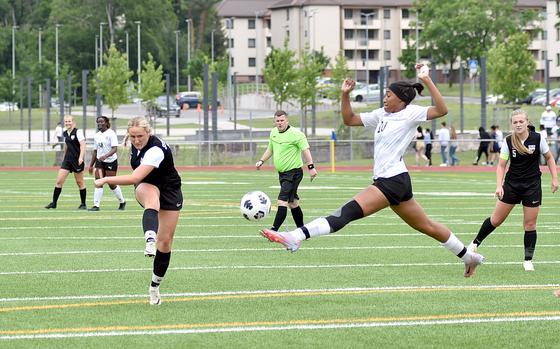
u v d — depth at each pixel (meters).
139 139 17.17
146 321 16.53
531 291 19.61
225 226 32.72
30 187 55.12
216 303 18.22
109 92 143.88
